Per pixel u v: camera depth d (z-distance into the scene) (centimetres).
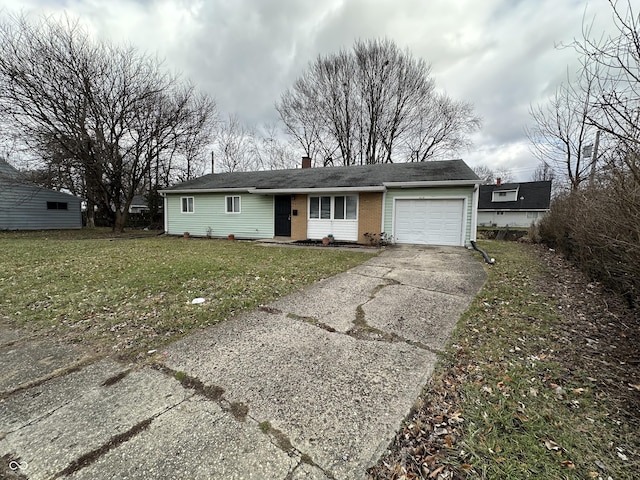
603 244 386
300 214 1219
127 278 541
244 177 1509
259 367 250
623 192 286
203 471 151
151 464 155
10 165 1662
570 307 399
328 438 173
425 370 246
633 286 325
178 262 693
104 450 164
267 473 150
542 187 2906
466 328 332
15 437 174
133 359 264
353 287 498
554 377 237
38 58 1227
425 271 617
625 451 165
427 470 153
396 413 194
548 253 919
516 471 152
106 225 2294
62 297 437
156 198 2047
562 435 176
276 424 183
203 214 1419
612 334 316
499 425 185
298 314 374
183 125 1681
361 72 2098
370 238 1077
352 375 238
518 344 294
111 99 1445
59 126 1338
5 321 351
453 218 1009
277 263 700
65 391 218
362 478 148
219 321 350
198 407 199
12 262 691
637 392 217
